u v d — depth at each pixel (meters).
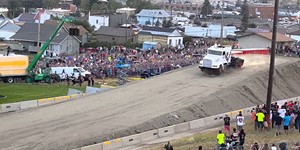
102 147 34.50
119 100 48.41
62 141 36.03
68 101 49.09
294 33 125.44
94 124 40.16
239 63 62.59
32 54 106.19
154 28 133.12
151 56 86.50
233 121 42.81
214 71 58.53
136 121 40.91
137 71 72.88
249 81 55.31
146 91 51.88
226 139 31.06
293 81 61.50
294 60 70.31
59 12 188.75
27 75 66.12
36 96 55.28
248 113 45.72
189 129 40.22
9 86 62.16
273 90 56.44
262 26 171.38
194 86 53.44
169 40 128.75
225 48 60.62
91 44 115.94
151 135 37.53
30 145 35.22
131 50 102.25
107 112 43.94
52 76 66.88
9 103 47.69
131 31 130.25
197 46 116.00
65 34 106.69
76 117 42.44
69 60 80.38
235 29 147.50
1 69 64.62
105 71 71.56
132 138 36.28
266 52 77.06
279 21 195.62
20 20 151.38
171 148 28.69
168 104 46.34
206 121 41.62
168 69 73.94
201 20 192.62
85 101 48.44
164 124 41.22
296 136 33.62
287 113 34.62
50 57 89.38
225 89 51.78
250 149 28.66
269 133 35.12
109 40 126.88
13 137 36.97
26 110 46.06
